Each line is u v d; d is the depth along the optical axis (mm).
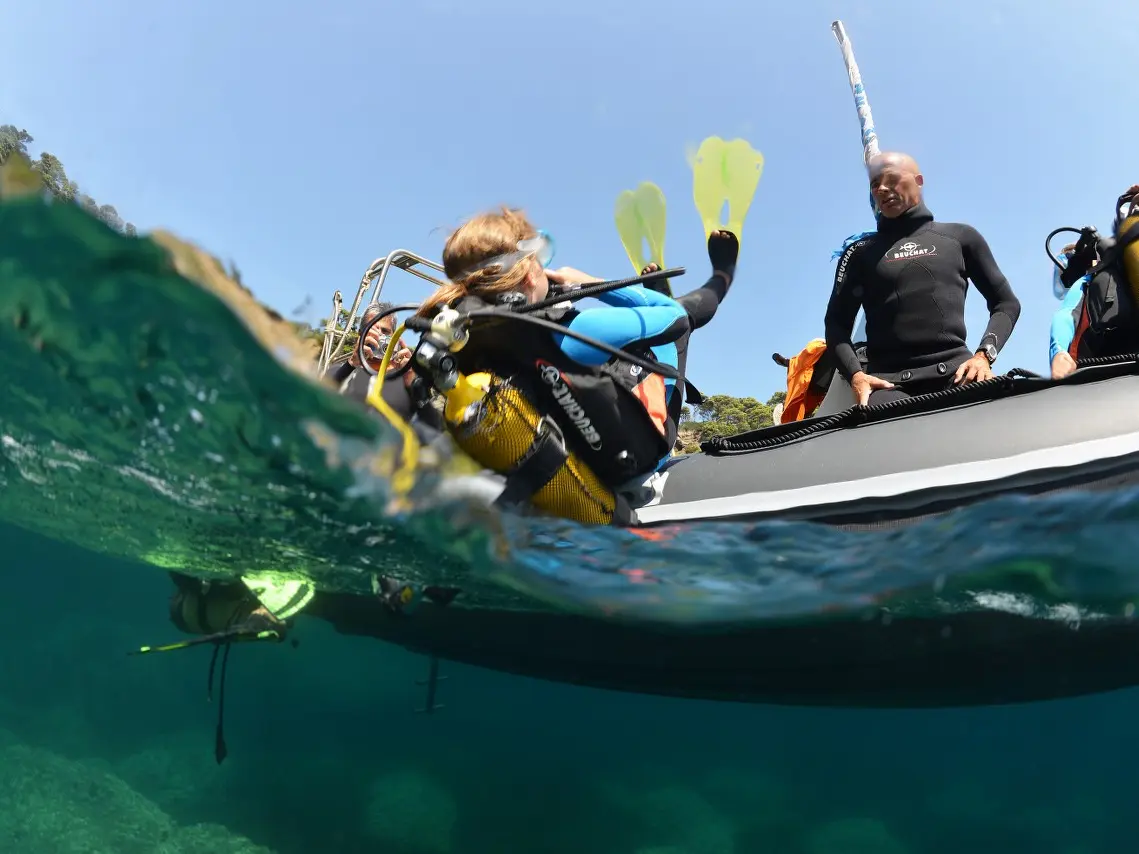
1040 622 2238
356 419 1359
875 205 2822
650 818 3732
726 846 3414
